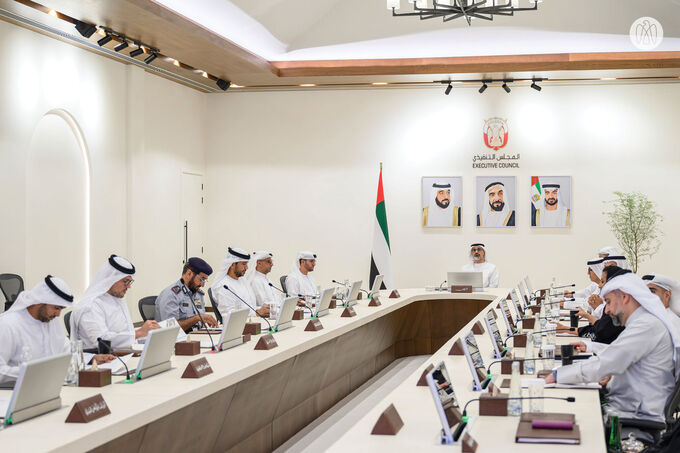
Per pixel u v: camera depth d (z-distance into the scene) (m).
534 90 10.61
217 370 3.54
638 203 10.27
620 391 3.32
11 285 6.69
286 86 10.86
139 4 6.82
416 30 9.70
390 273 10.52
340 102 10.99
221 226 11.25
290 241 11.12
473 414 2.69
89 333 4.39
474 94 10.73
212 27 8.38
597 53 9.48
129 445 2.69
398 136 10.88
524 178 10.65
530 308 6.62
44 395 2.66
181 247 10.55
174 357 3.90
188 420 3.13
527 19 9.53
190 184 10.84
